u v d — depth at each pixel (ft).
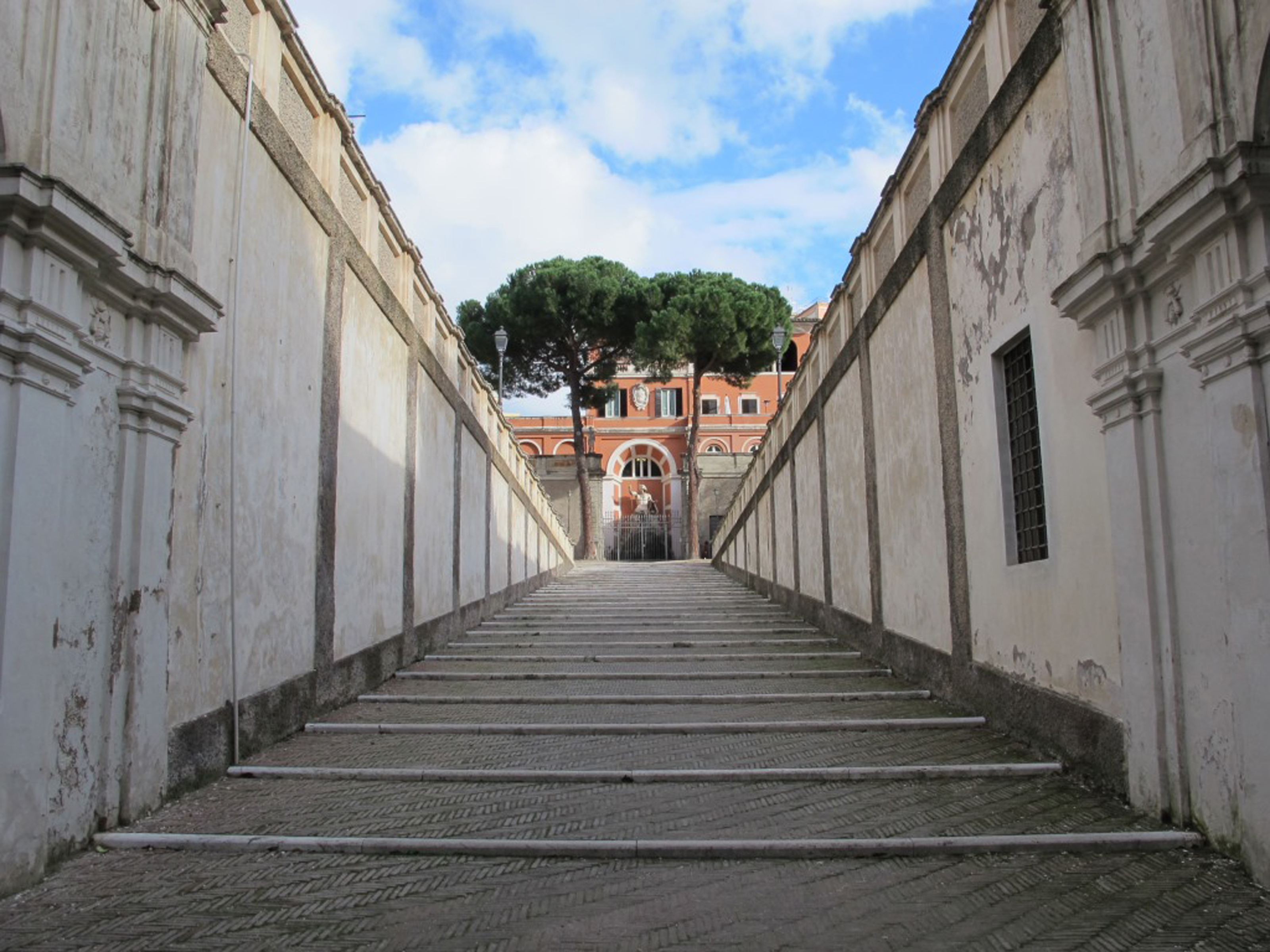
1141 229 12.94
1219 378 11.78
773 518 53.52
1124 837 12.37
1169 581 13.04
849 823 13.50
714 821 13.69
